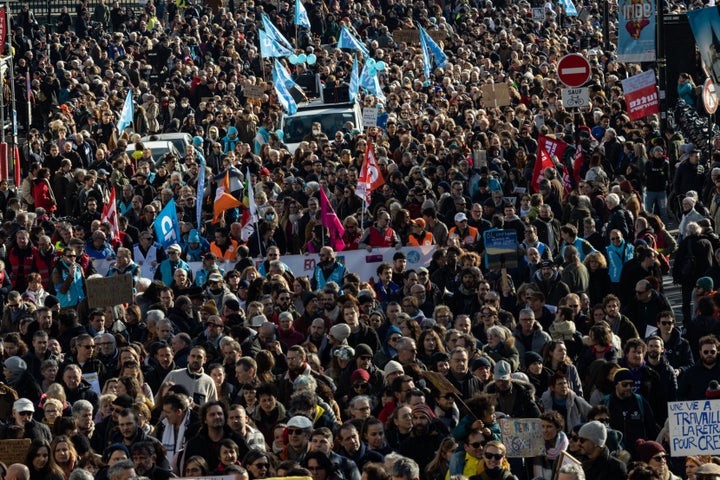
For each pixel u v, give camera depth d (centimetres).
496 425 1602
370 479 1447
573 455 1639
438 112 4634
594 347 2045
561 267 2620
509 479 1505
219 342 2092
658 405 1961
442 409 1786
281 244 3125
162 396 1836
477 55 6297
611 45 6431
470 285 2523
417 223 2923
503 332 2092
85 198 3572
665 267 2639
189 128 4947
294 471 1491
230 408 1638
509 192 3491
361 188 3125
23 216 3008
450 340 2041
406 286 2575
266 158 4088
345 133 4416
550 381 1858
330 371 2056
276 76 4756
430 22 6900
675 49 4678
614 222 2845
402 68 5866
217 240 2958
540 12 7319
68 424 1708
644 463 1518
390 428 1738
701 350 1939
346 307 2194
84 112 4912
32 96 5575
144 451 1556
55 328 2314
